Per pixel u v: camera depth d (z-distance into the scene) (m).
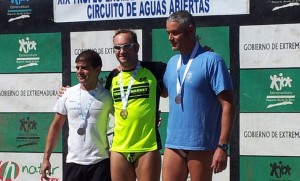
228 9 5.60
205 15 5.65
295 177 5.53
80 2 5.97
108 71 5.95
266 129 5.58
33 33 6.11
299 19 5.43
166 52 5.79
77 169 4.91
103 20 5.93
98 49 5.96
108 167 4.95
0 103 6.24
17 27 6.14
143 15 5.82
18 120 6.21
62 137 6.09
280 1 5.47
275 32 5.50
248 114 5.61
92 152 4.89
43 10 6.07
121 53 4.79
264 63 5.55
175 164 4.53
